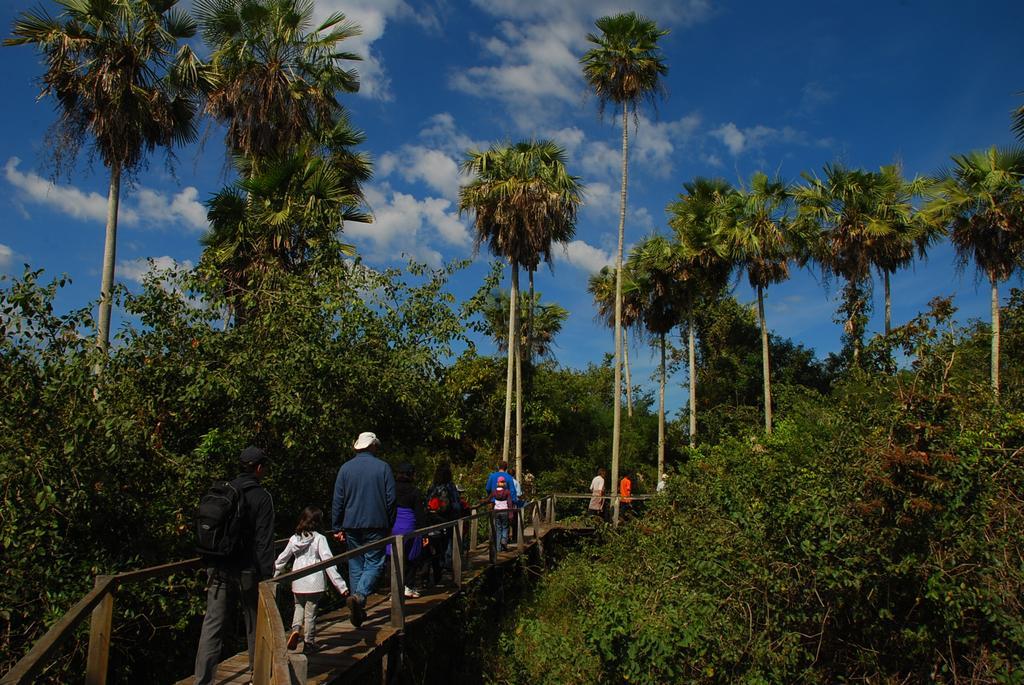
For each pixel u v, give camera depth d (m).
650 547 9.43
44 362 7.87
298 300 11.19
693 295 31.70
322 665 6.25
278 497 10.66
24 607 6.89
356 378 11.25
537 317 33.75
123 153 14.38
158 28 14.53
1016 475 7.06
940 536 6.65
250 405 10.12
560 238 24.02
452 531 10.43
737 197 30.16
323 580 6.77
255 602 5.56
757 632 7.09
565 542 18.42
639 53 25.73
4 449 7.27
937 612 6.66
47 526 7.10
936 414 7.00
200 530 5.48
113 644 7.09
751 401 42.47
